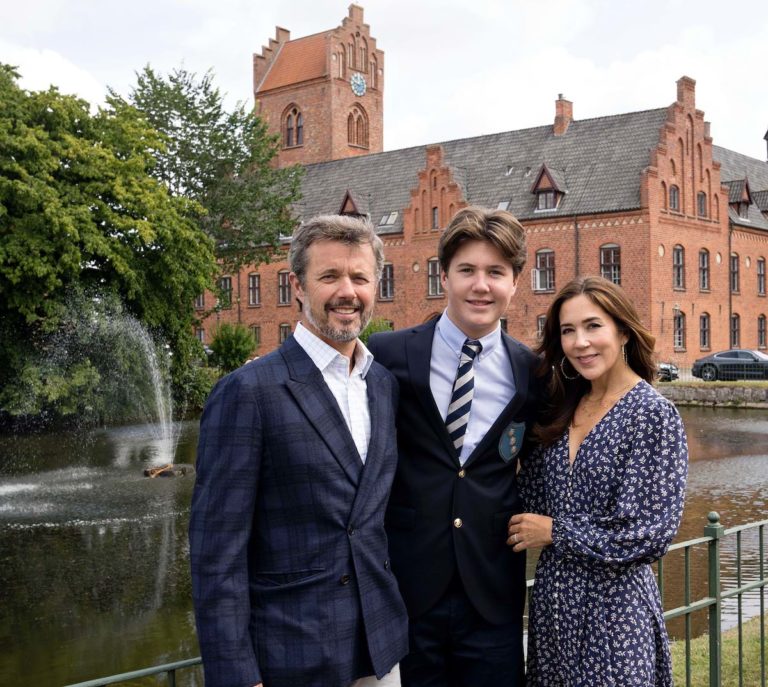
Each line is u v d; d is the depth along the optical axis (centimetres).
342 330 291
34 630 819
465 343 343
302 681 273
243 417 275
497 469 342
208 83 3631
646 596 322
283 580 279
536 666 340
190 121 3603
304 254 295
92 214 2461
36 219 2317
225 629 263
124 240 2597
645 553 307
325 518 281
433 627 336
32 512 1319
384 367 338
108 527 1220
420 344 346
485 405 342
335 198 5016
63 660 746
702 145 4172
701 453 1973
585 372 333
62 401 2484
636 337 337
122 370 2650
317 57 5878
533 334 4141
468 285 337
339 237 292
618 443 320
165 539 1148
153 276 2784
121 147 2706
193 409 3072
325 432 283
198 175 3638
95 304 2486
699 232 4147
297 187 3997
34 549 1104
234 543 270
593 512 323
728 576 958
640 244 3853
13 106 2433
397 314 4556
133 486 1538
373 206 4812
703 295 4172
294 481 279
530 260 4153
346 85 5862
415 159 4897
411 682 338
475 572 334
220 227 3759
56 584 956
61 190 2427
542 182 4116
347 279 291
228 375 288
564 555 326
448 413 340
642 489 312
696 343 4128
